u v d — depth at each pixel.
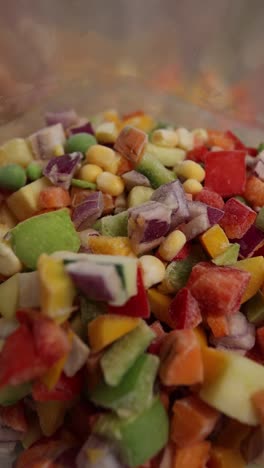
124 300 0.09
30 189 0.13
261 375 0.09
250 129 0.18
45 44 0.18
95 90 0.18
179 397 0.10
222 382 0.09
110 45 0.19
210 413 0.09
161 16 0.19
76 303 0.10
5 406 0.11
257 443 0.10
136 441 0.09
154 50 0.19
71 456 0.09
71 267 0.09
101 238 0.11
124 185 0.13
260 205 0.13
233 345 0.10
